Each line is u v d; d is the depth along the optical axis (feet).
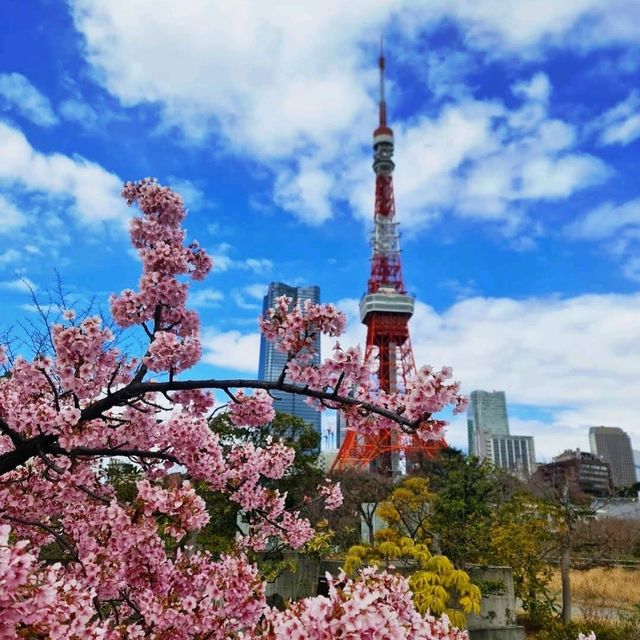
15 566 7.79
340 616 7.47
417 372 13.32
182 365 15.99
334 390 14.05
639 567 79.15
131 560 13.47
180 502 13.78
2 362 16.21
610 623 43.55
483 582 38.88
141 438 17.33
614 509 101.30
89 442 15.60
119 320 16.57
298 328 14.40
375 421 14.15
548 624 43.47
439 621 10.32
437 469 90.89
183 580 14.34
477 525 44.32
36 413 13.82
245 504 19.44
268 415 17.69
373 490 70.18
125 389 14.85
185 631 13.00
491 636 37.04
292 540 21.50
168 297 16.63
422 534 44.88
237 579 13.55
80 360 14.16
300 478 57.47
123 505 14.25
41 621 8.45
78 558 13.47
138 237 19.56
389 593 10.03
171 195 20.10
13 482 16.75
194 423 16.26
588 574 74.84
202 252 18.65
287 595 40.73
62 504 17.20
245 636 12.31
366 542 47.60
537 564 47.24
